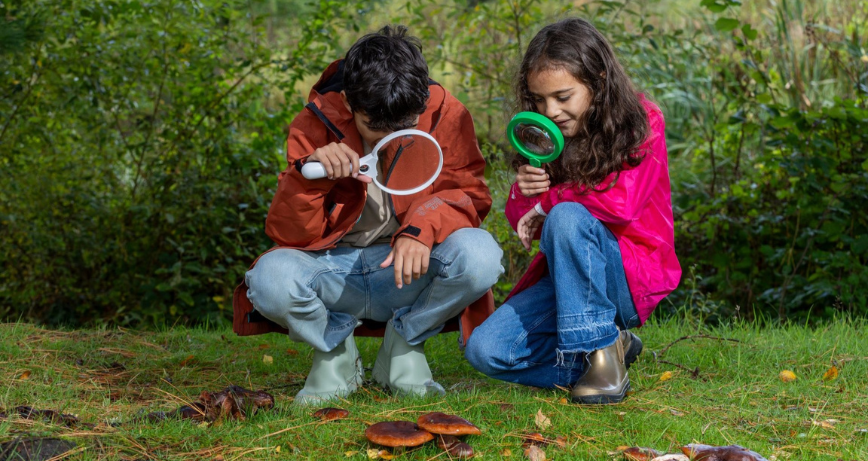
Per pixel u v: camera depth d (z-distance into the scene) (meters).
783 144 5.09
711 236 5.41
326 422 2.38
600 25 5.36
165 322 5.28
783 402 2.73
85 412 2.51
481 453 2.18
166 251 5.43
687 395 2.78
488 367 2.76
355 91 2.42
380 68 2.41
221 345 3.80
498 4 5.57
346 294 2.70
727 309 5.13
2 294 5.48
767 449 2.25
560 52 2.57
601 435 2.32
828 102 6.86
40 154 5.66
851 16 7.65
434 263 2.61
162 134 5.51
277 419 2.43
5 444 2.12
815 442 2.31
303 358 3.49
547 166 2.83
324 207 2.77
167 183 5.41
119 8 5.27
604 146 2.63
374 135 2.54
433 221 2.54
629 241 2.72
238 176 5.51
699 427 2.41
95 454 2.14
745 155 6.59
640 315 2.80
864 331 3.84
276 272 2.51
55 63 5.32
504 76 5.64
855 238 5.01
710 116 7.21
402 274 2.50
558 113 2.64
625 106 2.62
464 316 2.79
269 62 5.45
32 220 5.50
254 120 5.61
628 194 2.62
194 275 5.38
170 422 2.37
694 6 8.70
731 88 5.65
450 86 7.74
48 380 2.97
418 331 2.67
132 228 5.50
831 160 4.86
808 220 5.23
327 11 5.42
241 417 2.44
